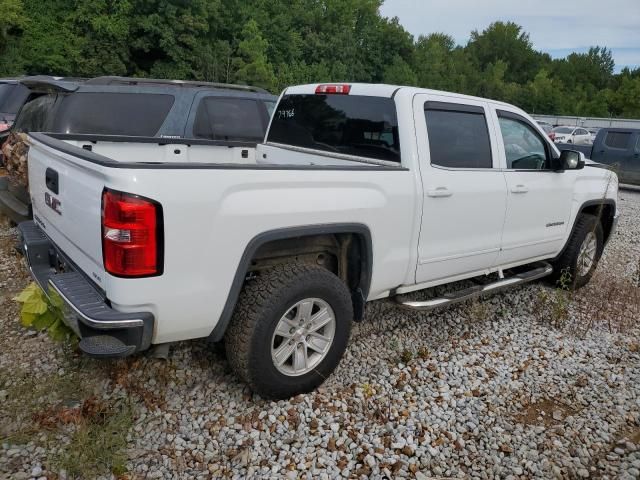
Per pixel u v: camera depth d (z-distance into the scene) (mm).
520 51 100250
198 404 3246
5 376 3391
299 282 3117
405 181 3623
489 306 5098
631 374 4031
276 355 3188
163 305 2701
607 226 6133
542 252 5121
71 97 5824
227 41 36938
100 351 2598
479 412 3400
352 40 49062
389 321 4570
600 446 3174
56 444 2830
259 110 7109
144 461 2771
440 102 3990
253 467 2768
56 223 3352
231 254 2861
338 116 4250
